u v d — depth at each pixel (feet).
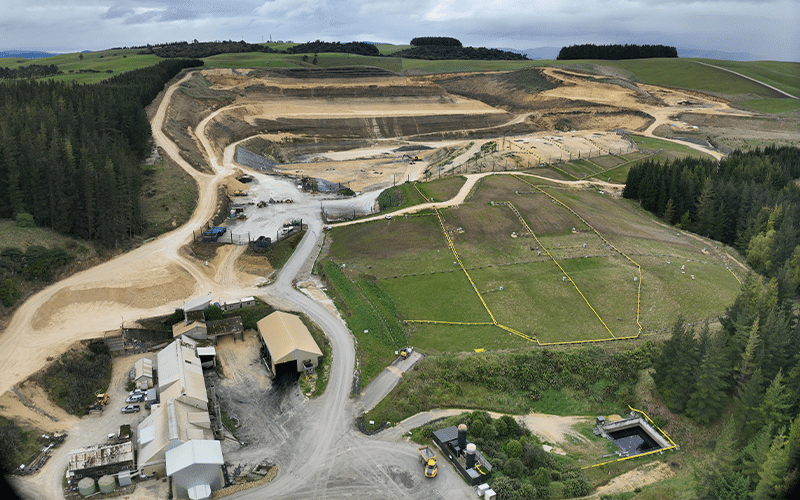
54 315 295.89
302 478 204.64
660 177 490.49
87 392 249.34
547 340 296.71
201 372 260.42
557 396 262.06
